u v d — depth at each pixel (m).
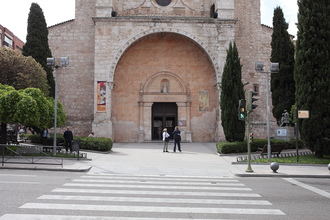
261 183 13.83
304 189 12.32
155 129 36.81
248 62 36.56
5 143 21.83
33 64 28.25
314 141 21.62
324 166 19.44
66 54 36.16
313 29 21.69
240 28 36.84
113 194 10.65
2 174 14.45
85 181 13.26
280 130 30.14
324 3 21.95
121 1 36.62
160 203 9.47
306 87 21.67
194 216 8.09
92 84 35.97
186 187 12.45
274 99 30.95
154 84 36.28
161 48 36.41
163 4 37.09
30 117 19.86
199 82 36.25
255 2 37.44
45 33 33.28
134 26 34.00
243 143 25.56
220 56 34.06
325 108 21.36
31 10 32.97
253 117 35.84
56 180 13.19
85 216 7.84
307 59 21.72
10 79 27.69
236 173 16.39
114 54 33.72
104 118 33.06
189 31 34.22
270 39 37.38
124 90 36.03
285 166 19.38
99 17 33.62
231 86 26.59
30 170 16.25
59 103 23.80
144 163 20.08
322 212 8.59
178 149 27.11
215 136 35.12
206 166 19.34
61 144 25.81
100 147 24.81
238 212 8.54
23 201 9.14
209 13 36.97
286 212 8.57
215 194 11.02
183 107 36.09
